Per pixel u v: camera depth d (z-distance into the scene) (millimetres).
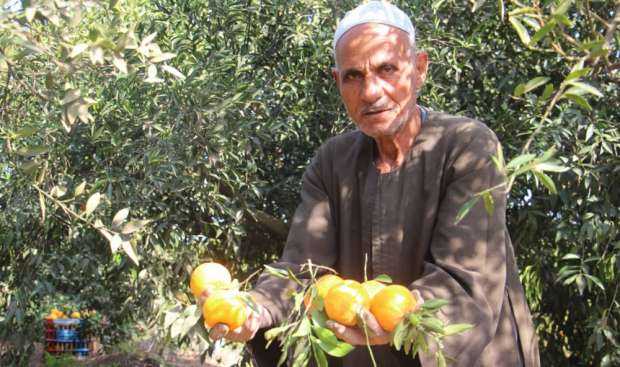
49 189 3082
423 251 1634
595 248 3006
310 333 1176
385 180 1691
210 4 3578
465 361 1378
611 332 3107
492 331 1451
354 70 1567
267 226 3779
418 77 1739
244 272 4078
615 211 2996
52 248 3635
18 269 3615
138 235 3070
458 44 3393
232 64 3424
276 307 1572
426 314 1146
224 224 3598
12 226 3453
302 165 3701
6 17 1318
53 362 7684
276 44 3666
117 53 1348
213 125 3148
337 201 1798
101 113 3188
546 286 3520
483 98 3531
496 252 1544
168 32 3545
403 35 1590
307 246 1782
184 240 3555
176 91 3141
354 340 1220
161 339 3441
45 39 1701
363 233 1725
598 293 3184
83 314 5938
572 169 2959
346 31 1588
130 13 3188
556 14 1104
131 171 3320
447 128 1657
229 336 1430
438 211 1628
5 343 3982
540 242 3488
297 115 3584
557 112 3244
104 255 3549
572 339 3721
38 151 1733
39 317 4020
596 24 2846
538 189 3152
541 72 3408
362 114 1588
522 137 3207
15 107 3021
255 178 3463
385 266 1676
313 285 1211
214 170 3326
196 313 1345
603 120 3006
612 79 2242
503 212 1590
